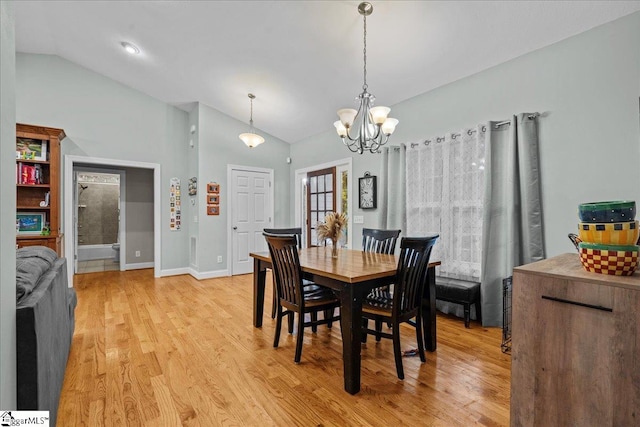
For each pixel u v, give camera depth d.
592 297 1.07
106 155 4.82
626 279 1.05
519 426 1.23
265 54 3.55
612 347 1.03
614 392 1.03
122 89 4.97
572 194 2.59
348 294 1.93
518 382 1.24
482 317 3.00
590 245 1.16
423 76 3.43
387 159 4.09
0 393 0.88
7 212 1.00
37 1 3.29
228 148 5.42
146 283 4.84
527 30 2.59
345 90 3.94
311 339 2.71
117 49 4.06
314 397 1.85
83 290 4.39
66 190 4.53
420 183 3.70
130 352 2.43
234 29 3.23
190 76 4.36
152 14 3.24
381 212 4.09
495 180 3.03
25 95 4.29
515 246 2.85
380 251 3.21
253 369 2.17
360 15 2.72
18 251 2.01
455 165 3.39
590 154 2.49
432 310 2.44
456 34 2.75
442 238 3.46
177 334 2.80
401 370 2.04
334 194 5.05
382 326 3.01
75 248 5.72
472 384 1.98
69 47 4.21
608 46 2.39
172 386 1.96
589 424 1.07
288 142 6.11
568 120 2.61
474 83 3.26
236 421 1.63
